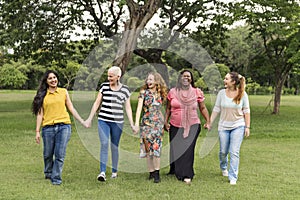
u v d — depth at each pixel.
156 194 5.62
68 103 6.38
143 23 12.91
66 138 6.18
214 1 19.78
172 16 19.94
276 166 7.54
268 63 22.16
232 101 6.41
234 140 6.37
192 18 19.89
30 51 19.00
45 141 6.18
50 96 6.20
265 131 13.37
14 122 15.27
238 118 6.46
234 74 6.43
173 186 6.07
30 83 52.91
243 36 42.66
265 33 20.25
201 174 6.92
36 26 17.72
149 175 6.77
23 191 5.64
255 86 51.88
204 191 5.80
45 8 17.25
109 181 6.33
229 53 42.03
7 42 17.25
